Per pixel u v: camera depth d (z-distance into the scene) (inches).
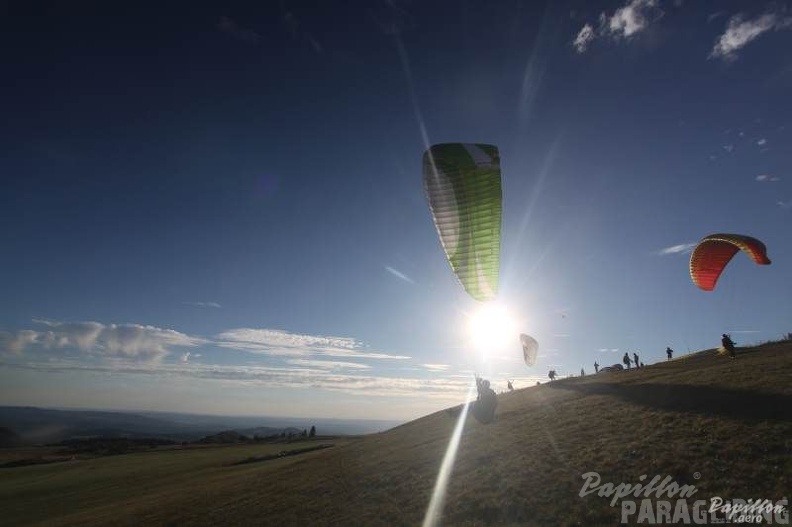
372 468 1095.6
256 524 904.9
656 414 862.5
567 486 665.0
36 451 4867.1
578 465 726.5
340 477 1086.4
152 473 2252.7
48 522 1448.1
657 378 1246.3
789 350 1286.9
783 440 619.8
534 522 600.4
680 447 684.7
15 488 2166.6
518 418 1195.3
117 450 4537.4
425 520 699.4
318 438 4042.8
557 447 836.0
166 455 3191.4
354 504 864.9
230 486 1395.2
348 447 1667.1
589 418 974.4
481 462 890.1
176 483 1850.4
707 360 1493.6
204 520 1032.8
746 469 579.2
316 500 949.2
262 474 1513.3
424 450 1131.3
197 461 2586.1
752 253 877.8
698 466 616.4
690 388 979.3
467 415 1600.6
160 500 1444.4
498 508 665.6
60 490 2025.1
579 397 1254.3
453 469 898.7
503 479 759.1
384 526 722.2
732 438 668.1
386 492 880.9
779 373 924.6
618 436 805.2
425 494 806.5
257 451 2869.1
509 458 855.7
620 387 1238.3
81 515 1461.6
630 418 885.8
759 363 1088.8
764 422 689.0
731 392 865.5
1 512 1708.9
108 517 1315.2
